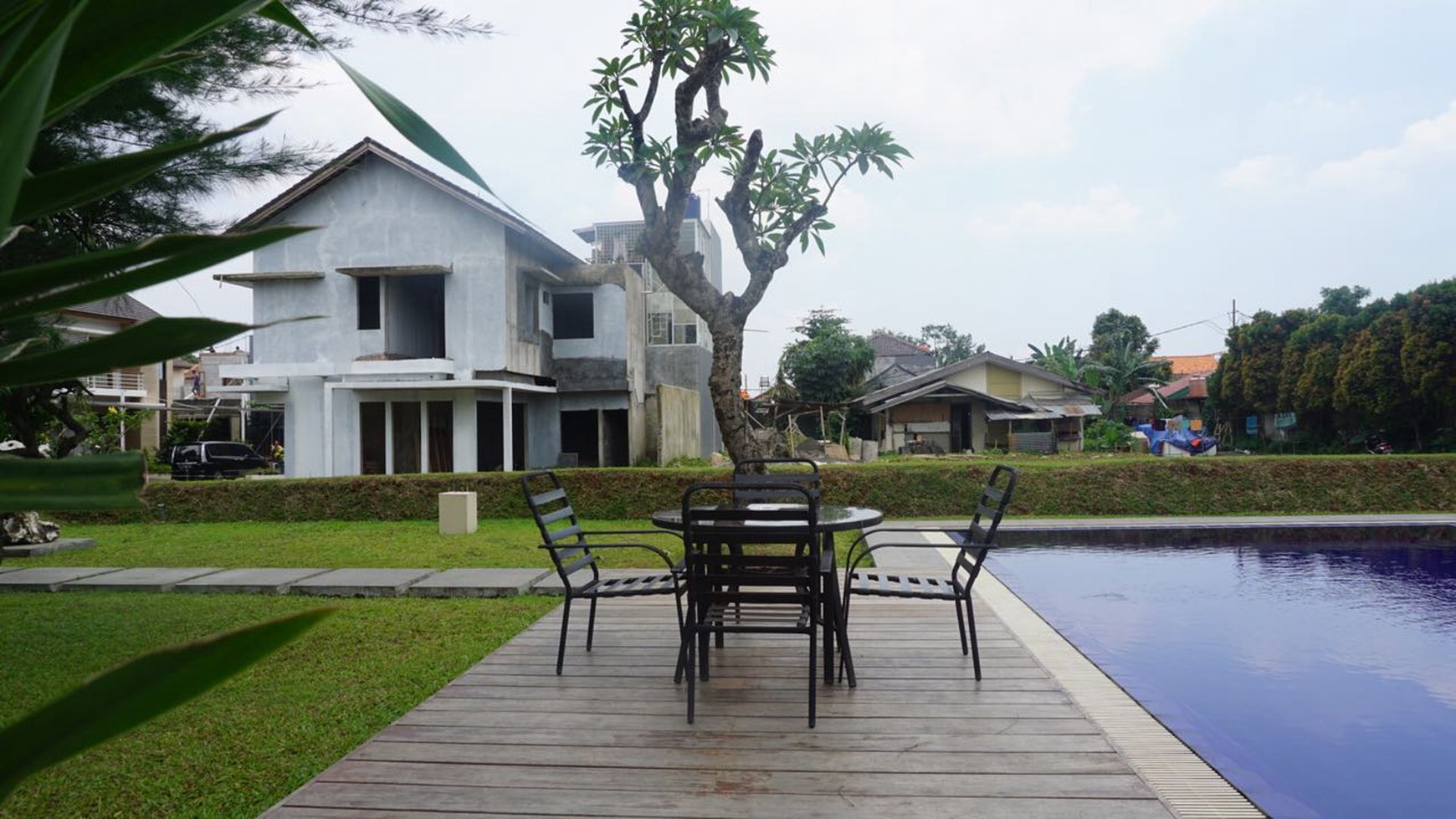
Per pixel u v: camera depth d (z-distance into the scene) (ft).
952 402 98.94
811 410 90.48
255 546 30.60
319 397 58.34
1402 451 87.20
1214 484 38.42
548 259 66.18
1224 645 17.81
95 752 10.58
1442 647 17.61
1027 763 9.43
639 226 88.17
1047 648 14.61
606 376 66.33
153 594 21.44
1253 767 10.25
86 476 2.08
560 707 11.62
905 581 14.16
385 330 57.26
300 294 58.29
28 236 12.85
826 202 26.71
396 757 9.84
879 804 8.42
